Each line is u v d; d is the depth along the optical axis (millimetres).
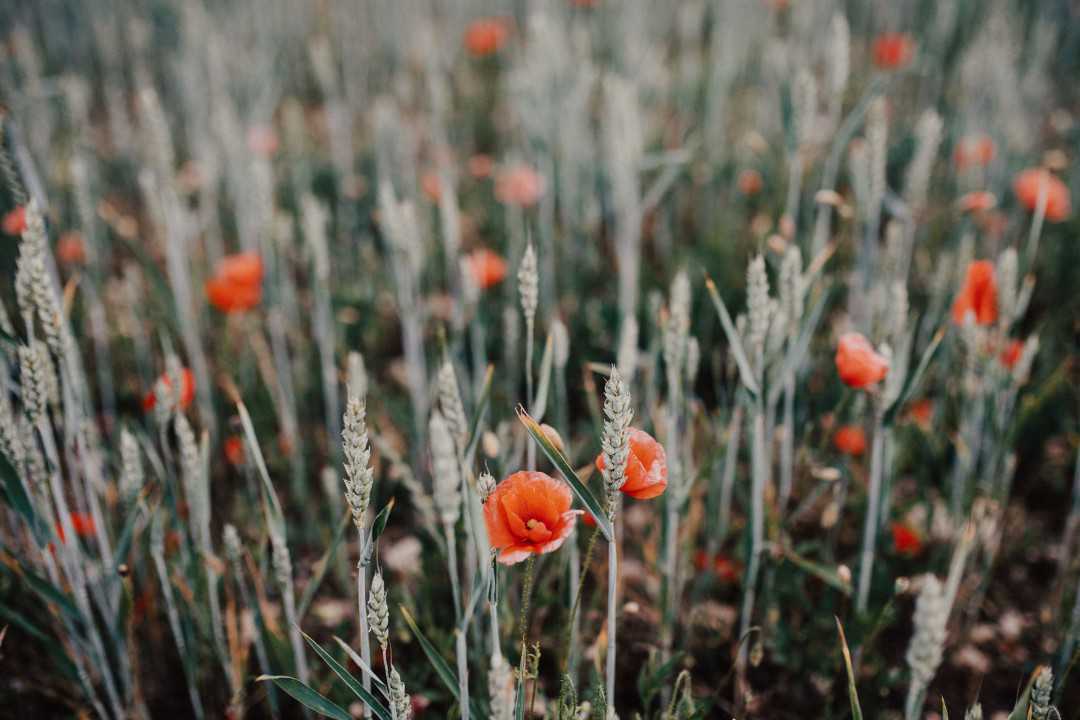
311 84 2816
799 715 1093
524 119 1571
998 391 1104
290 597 941
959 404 1229
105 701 1096
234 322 1477
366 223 2031
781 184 1714
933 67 2203
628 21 2227
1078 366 1438
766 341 989
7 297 1426
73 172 1329
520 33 2797
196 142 2002
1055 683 1021
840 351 973
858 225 1345
